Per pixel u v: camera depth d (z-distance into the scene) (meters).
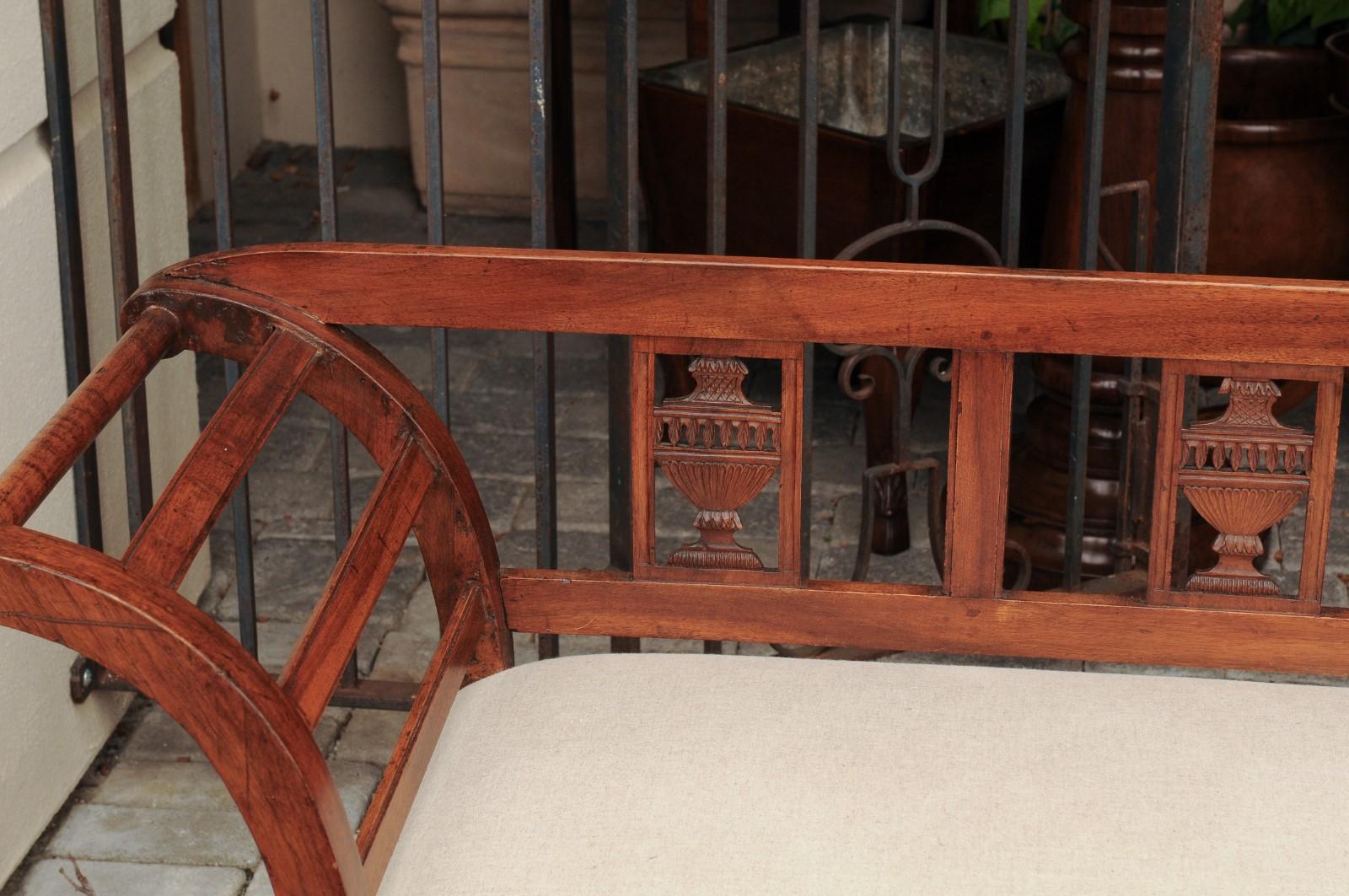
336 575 1.37
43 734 2.15
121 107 2.04
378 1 5.03
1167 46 2.00
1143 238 2.29
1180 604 1.65
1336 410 1.57
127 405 2.15
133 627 1.15
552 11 3.37
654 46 4.83
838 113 3.57
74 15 2.15
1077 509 2.21
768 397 3.70
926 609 1.67
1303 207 2.79
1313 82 3.13
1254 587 1.64
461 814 1.41
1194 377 2.27
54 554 1.16
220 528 3.09
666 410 1.64
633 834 1.38
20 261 2.04
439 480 1.59
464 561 1.64
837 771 1.46
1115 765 1.47
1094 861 1.36
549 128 1.97
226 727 1.16
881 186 2.86
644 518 1.67
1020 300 1.54
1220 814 1.42
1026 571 2.48
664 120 3.16
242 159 5.24
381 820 1.37
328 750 2.39
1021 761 1.48
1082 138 2.74
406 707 2.32
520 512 3.18
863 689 1.58
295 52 5.34
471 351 3.94
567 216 3.56
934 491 2.36
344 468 2.16
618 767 1.46
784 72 3.46
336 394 1.58
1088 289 1.53
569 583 1.68
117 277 2.09
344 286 1.58
